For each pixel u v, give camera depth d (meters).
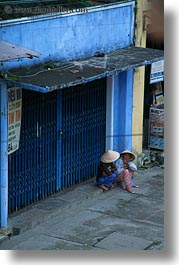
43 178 13.15
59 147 13.48
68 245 11.52
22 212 12.48
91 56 13.79
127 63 13.35
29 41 12.21
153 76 15.75
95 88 14.32
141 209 13.26
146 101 16.44
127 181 14.10
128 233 12.09
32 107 12.58
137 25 15.05
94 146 14.55
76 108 13.81
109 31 14.26
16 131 11.90
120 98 14.99
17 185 12.48
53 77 11.68
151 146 16.38
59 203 13.05
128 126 15.17
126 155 14.34
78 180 14.17
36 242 11.56
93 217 12.74
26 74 11.71
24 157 12.58
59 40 12.93
